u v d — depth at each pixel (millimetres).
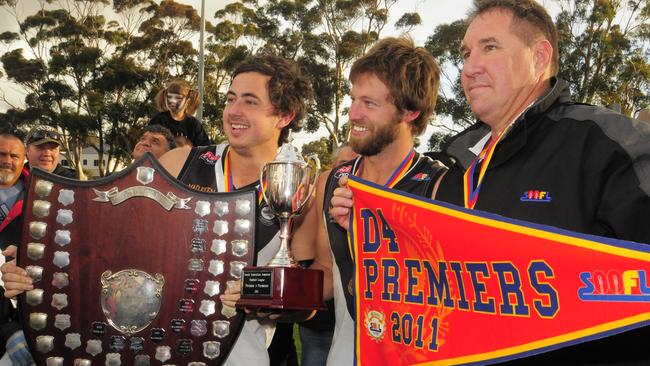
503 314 2312
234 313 2990
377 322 2689
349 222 2795
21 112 41688
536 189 2271
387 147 3061
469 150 2695
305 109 3471
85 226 3006
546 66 2432
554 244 2170
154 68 41844
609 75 34875
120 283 2986
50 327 2979
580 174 2186
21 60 42125
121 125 41125
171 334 2992
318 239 3311
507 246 2275
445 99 32000
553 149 2275
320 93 37625
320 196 3354
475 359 2371
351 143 3061
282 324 3664
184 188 3027
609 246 2062
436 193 2766
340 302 3080
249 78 3236
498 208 2348
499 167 2406
